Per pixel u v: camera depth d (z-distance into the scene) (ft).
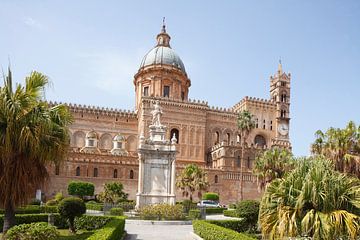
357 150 113.29
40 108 66.03
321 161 53.93
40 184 69.56
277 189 52.60
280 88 360.69
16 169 63.52
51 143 66.44
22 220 92.32
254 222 92.22
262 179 169.58
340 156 112.57
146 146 147.84
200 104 318.45
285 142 341.00
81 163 247.50
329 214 46.78
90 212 148.25
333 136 115.65
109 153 276.62
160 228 104.12
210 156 317.01
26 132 61.67
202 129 315.17
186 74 351.25
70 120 74.33
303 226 46.80
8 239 53.36
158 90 326.85
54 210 124.47
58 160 68.59
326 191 48.06
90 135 289.74
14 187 63.26
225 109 336.49
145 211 120.06
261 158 178.91
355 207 48.65
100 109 315.17
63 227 96.89
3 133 61.98
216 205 222.28
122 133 317.42
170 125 305.73
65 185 240.12
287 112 357.41
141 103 304.30
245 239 56.08
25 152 64.49
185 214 128.77
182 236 87.40
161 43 358.43
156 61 335.06
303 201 48.47
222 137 330.34
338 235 46.34
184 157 304.09
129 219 118.01
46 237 54.34
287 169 162.71
